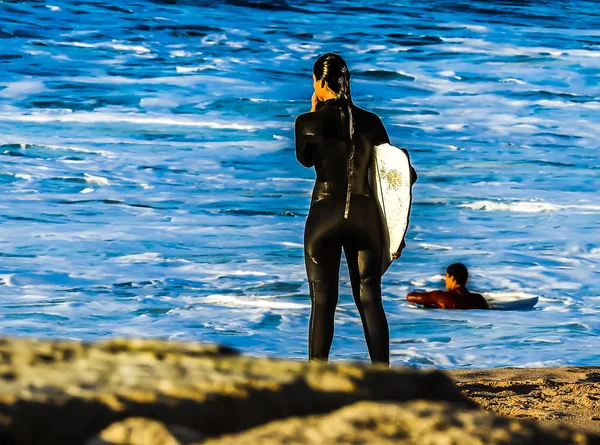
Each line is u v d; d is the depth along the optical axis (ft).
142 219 183.21
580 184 223.30
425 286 142.41
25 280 138.82
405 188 66.39
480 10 539.70
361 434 20.95
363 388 25.43
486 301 131.03
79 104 313.32
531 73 391.04
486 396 73.15
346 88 68.18
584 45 456.04
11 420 21.29
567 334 117.60
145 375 24.07
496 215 193.77
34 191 204.44
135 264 150.41
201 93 338.54
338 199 67.46
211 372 24.59
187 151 255.09
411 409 22.06
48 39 410.31
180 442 20.83
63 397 22.18
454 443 20.80
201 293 134.41
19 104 310.04
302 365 25.98
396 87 362.74
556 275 150.41
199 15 474.90
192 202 199.52
